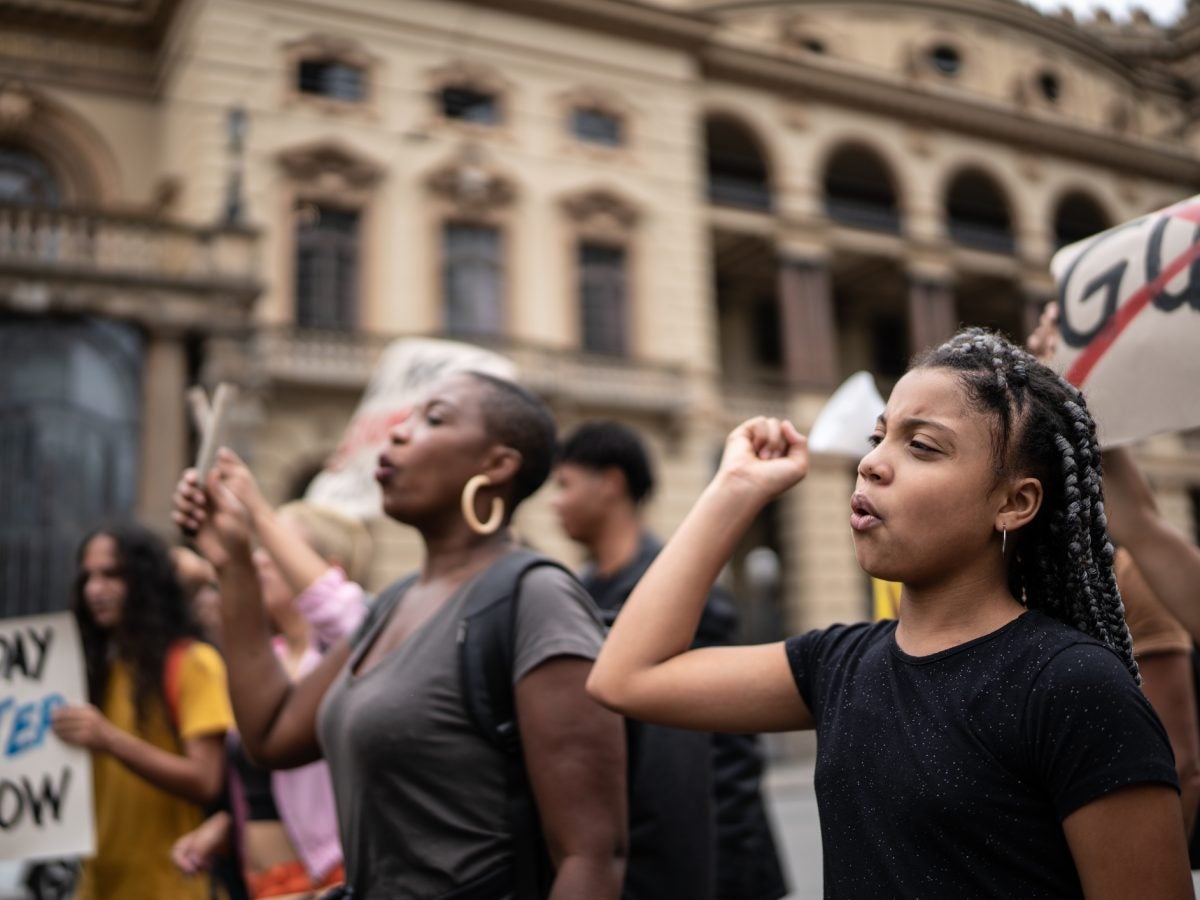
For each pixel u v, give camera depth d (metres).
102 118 17.05
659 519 17.95
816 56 21.75
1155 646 2.32
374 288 16.64
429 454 2.26
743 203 21.11
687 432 18.47
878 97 21.89
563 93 18.52
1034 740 1.25
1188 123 27.69
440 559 2.29
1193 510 23.78
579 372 17.56
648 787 2.59
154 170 17.20
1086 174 24.38
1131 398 2.07
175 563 3.35
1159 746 1.21
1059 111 25.00
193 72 16.02
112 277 13.74
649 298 18.64
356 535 3.85
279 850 3.07
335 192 16.58
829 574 19.50
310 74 16.78
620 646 1.62
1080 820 1.20
